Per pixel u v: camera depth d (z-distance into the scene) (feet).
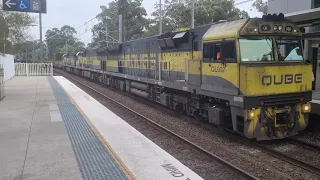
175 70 47.57
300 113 31.19
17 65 124.47
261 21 29.91
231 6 131.95
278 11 62.75
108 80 89.25
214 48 33.17
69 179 19.21
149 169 21.13
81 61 135.74
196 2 131.75
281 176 22.68
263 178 22.30
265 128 29.66
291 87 29.89
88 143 27.27
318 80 48.06
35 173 20.21
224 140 32.71
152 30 165.99
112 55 85.46
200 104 39.06
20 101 53.36
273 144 31.32
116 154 24.18
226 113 32.99
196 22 130.82
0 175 19.88
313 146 29.53
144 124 40.37
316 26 43.70
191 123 41.04
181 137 31.76
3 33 75.25
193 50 41.78
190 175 20.10
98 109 45.78
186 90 41.01
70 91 69.51
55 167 21.27
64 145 26.66
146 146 26.66
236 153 28.25
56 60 257.14
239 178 21.84
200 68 36.81
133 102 60.03
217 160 25.04
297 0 57.67
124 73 75.15
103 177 19.51
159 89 53.93
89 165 21.67
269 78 28.73
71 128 33.09
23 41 100.63
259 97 28.40
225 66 30.99
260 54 29.73
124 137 29.60
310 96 31.19
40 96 60.34
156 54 55.52
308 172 23.57
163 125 40.01
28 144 26.94
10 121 36.68
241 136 33.45
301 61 31.58
